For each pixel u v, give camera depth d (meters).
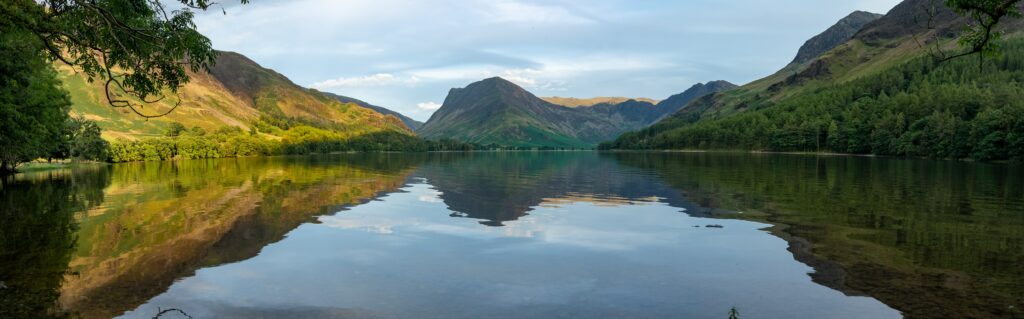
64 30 16.84
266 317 13.52
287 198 40.62
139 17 17.61
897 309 13.92
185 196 42.09
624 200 39.03
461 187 51.25
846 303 14.50
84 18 16.53
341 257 20.06
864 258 19.55
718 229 25.98
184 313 13.74
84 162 133.25
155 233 25.03
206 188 49.81
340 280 16.91
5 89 40.09
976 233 24.36
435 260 19.59
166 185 53.72
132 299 14.89
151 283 16.52
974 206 34.00
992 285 15.93
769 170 77.56
